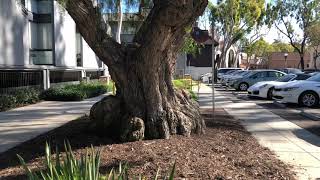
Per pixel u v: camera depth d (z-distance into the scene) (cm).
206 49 5634
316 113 1572
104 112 949
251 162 753
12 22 2055
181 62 5753
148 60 880
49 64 2500
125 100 923
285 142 983
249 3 5306
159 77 912
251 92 2297
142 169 671
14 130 1152
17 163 743
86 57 3303
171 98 944
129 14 2152
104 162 709
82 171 368
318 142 992
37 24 2497
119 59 909
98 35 895
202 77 4916
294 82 1900
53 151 816
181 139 898
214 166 707
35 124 1266
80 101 2036
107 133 938
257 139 1012
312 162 791
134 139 875
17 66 2062
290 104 1936
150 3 1507
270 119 1388
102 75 3762
